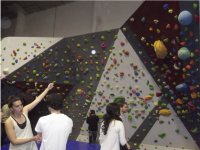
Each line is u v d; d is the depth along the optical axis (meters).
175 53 5.72
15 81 7.07
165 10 5.85
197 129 5.71
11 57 7.14
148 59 6.18
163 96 6.07
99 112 6.59
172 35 5.73
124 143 2.71
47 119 2.28
